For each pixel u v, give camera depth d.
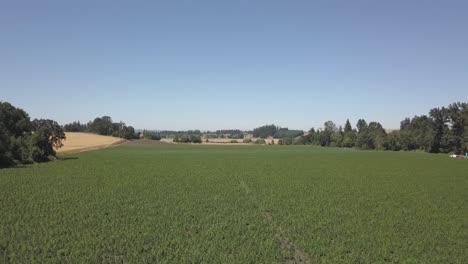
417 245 25.23
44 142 84.75
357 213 34.47
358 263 21.92
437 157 115.94
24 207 34.41
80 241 24.75
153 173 63.00
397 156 119.62
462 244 25.53
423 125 170.38
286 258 22.84
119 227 28.47
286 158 105.69
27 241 24.47
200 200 39.53
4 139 73.12
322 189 48.25
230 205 37.31
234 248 24.20
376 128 186.00
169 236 26.28
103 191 43.88
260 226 29.62
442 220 32.25
